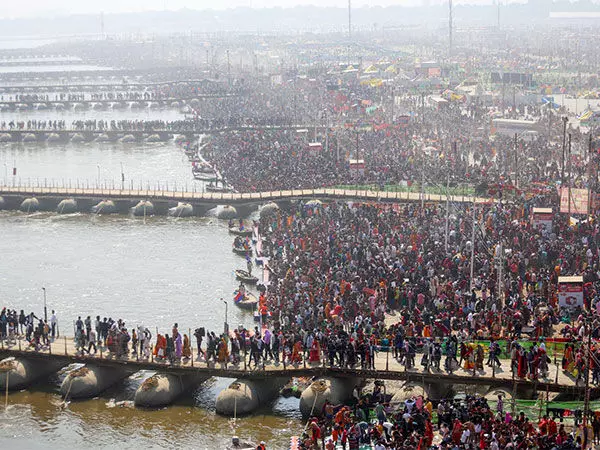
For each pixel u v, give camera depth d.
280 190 155.75
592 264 102.31
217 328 100.56
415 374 77.88
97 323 89.75
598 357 73.69
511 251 106.38
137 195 159.12
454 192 143.88
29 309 108.75
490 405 73.38
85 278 120.56
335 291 97.00
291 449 71.12
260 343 83.00
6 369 85.88
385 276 99.38
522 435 63.19
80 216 158.00
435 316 88.62
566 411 70.50
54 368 89.56
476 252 107.38
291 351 83.56
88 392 83.88
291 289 99.75
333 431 68.94
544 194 134.25
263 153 184.12
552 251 104.62
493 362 78.06
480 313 87.56
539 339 79.50
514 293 93.50
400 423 67.75
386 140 192.75
